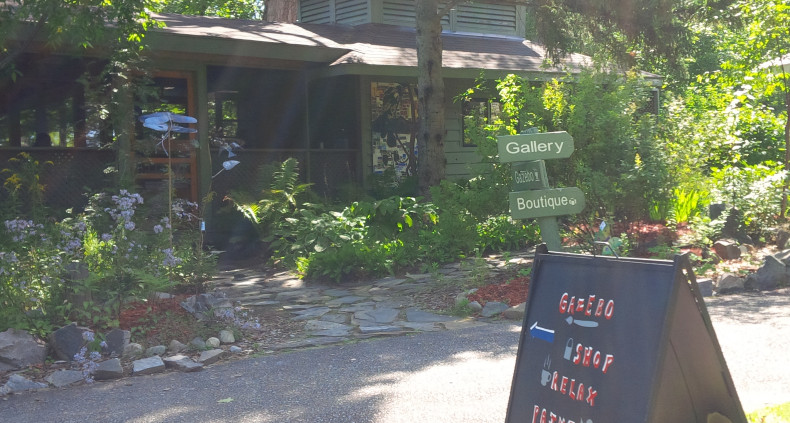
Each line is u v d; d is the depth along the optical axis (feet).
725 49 92.17
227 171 44.98
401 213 41.19
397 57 47.42
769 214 38.68
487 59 52.31
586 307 10.60
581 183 31.55
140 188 39.86
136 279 24.41
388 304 28.71
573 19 42.70
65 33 30.83
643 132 32.04
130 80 37.40
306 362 20.52
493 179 33.78
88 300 23.16
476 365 19.24
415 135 52.54
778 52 39.70
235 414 16.06
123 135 36.65
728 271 30.76
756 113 51.80
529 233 40.96
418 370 19.03
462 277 32.60
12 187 36.01
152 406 16.90
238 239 42.57
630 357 9.80
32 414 16.65
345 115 50.93
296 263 36.86
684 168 32.42
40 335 21.56
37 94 39.32
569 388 10.58
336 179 49.47
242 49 41.78
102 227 32.76
